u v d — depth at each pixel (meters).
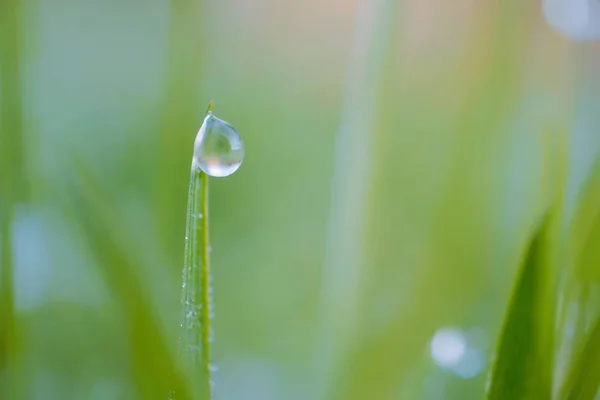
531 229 0.12
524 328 0.10
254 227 0.18
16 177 0.12
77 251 0.13
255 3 0.22
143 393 0.10
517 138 0.15
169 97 0.14
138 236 0.13
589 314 0.11
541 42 0.15
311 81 0.22
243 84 0.22
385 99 0.12
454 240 0.13
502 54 0.14
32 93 0.13
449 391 0.12
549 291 0.10
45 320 0.13
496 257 0.14
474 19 0.14
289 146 0.20
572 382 0.10
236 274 0.16
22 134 0.12
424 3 0.15
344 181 0.12
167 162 0.13
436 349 0.12
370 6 0.12
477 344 0.13
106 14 0.24
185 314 0.10
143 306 0.10
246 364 0.14
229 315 0.15
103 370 0.12
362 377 0.12
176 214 0.13
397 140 0.14
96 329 0.12
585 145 0.14
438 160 0.14
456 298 0.13
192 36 0.14
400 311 0.13
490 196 0.13
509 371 0.10
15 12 0.12
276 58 0.22
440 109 0.15
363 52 0.12
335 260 0.12
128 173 0.17
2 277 0.11
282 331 0.14
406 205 0.14
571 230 0.11
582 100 0.14
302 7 0.22
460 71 0.15
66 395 0.12
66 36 0.23
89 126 0.20
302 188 0.19
